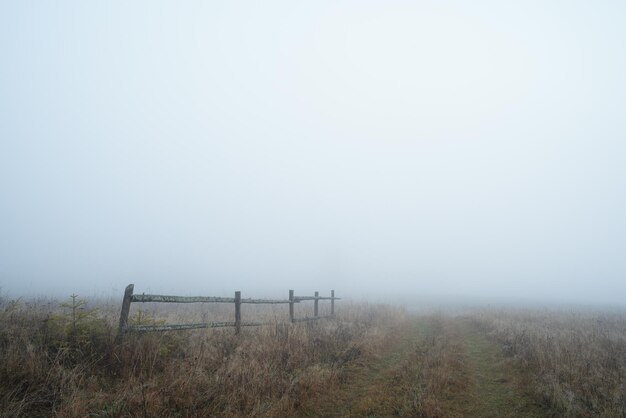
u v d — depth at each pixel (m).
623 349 10.93
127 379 6.22
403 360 10.12
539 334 13.09
